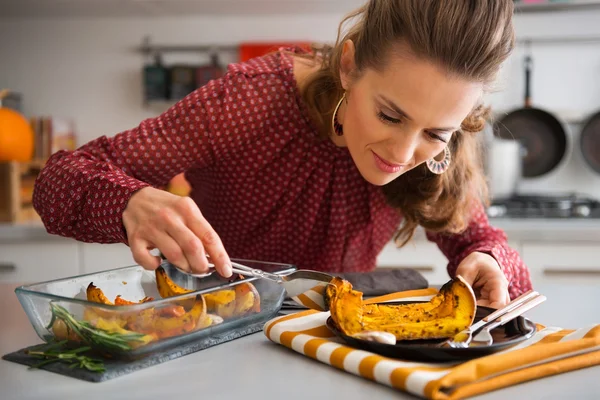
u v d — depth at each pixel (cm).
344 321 68
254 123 104
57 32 250
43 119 238
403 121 77
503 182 226
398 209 116
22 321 84
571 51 236
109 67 250
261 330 79
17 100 245
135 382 61
